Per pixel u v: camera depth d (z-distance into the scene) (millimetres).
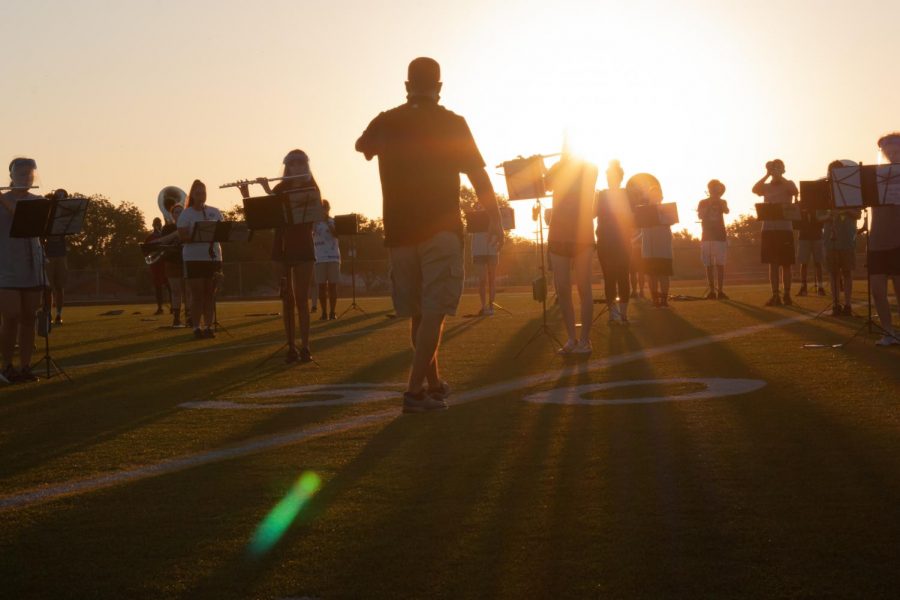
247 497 4207
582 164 9523
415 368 6324
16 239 8820
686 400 6371
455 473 4527
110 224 115688
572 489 4145
